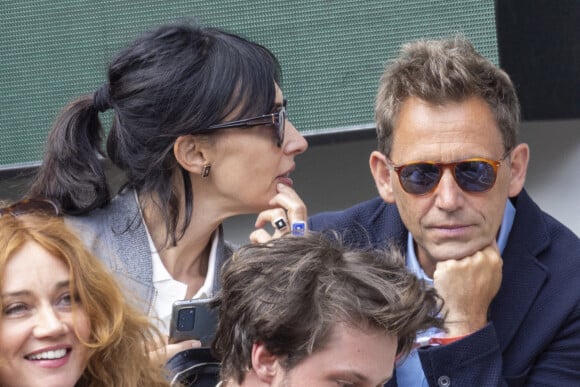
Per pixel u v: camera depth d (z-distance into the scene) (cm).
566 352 1156
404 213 1132
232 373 891
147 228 1180
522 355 1151
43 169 1190
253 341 873
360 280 862
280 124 1183
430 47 1131
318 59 1616
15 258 954
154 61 1167
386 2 1596
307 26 1614
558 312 1152
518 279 1164
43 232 970
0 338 945
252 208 1198
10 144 1683
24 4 1666
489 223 1118
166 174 1173
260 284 877
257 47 1195
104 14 1647
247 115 1168
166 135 1159
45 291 955
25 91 1675
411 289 869
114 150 1202
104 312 986
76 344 972
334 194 1723
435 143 1099
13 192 1697
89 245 1153
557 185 1659
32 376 955
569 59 1600
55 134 1190
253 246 912
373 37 1602
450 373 1115
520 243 1176
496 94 1110
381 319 848
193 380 1023
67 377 966
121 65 1180
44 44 1666
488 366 1116
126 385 1014
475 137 1098
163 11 1633
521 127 1673
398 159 1123
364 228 1227
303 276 866
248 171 1177
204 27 1200
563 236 1197
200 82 1158
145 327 1036
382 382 868
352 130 1605
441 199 1103
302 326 850
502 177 1117
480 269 1129
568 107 1614
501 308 1158
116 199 1193
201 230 1192
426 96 1103
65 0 1655
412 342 915
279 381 862
